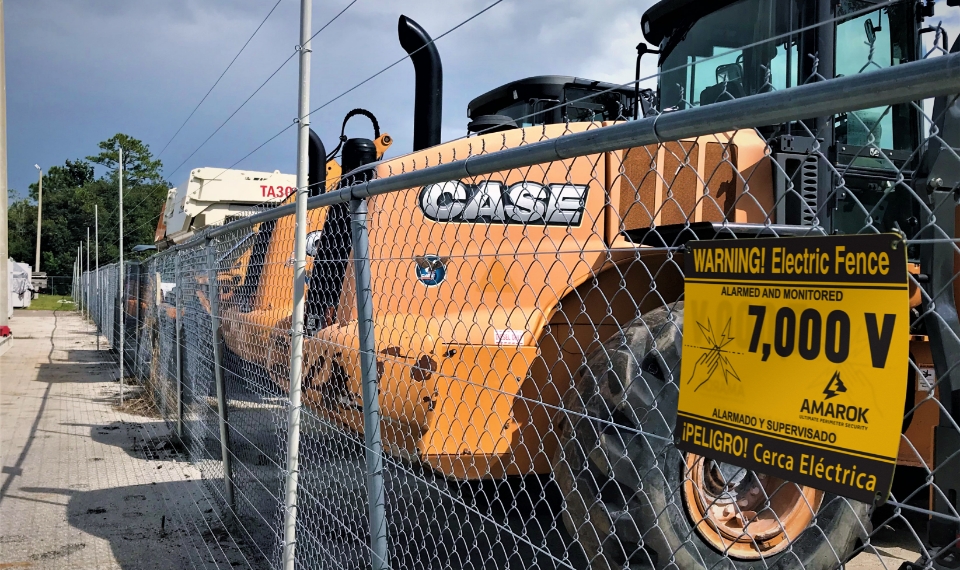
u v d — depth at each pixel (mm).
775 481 2256
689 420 1345
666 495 2201
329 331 3412
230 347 4547
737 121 1246
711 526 2334
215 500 4922
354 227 2506
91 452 6578
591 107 5543
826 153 3086
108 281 15859
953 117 2033
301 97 2812
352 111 5941
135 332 11000
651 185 3424
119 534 4434
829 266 1119
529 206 3434
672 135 1364
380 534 2434
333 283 3723
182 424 6609
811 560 2268
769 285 1206
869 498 1057
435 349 3041
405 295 3457
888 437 1039
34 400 9438
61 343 17969
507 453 3096
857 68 3611
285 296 4105
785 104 1174
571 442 2529
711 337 1305
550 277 3377
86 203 58344
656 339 2361
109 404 9102
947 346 2027
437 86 4840
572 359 3301
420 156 3635
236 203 12188
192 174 12062
